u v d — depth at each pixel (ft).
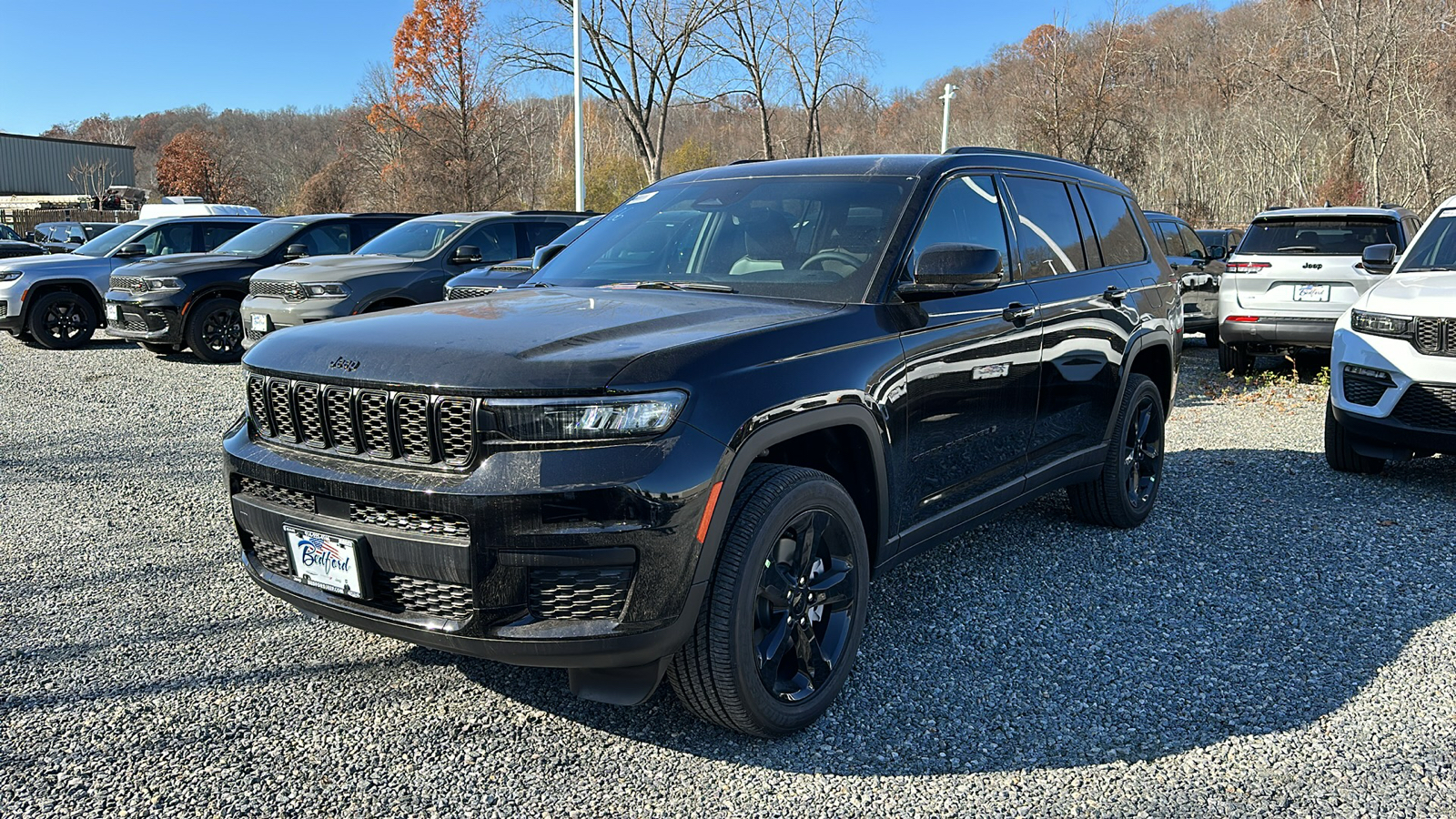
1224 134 107.76
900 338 10.70
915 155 13.02
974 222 12.66
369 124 125.29
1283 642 11.73
